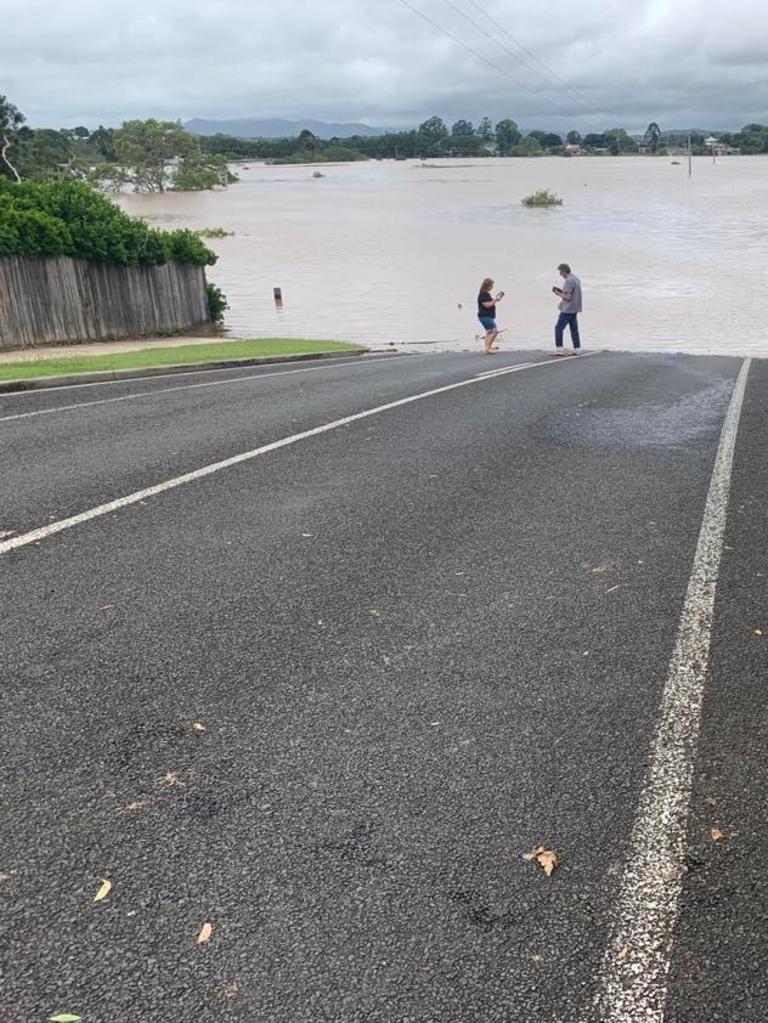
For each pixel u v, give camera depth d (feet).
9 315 57.36
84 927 7.22
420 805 8.86
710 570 15.57
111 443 25.17
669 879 7.86
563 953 7.04
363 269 129.18
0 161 198.80
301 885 7.73
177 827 8.46
